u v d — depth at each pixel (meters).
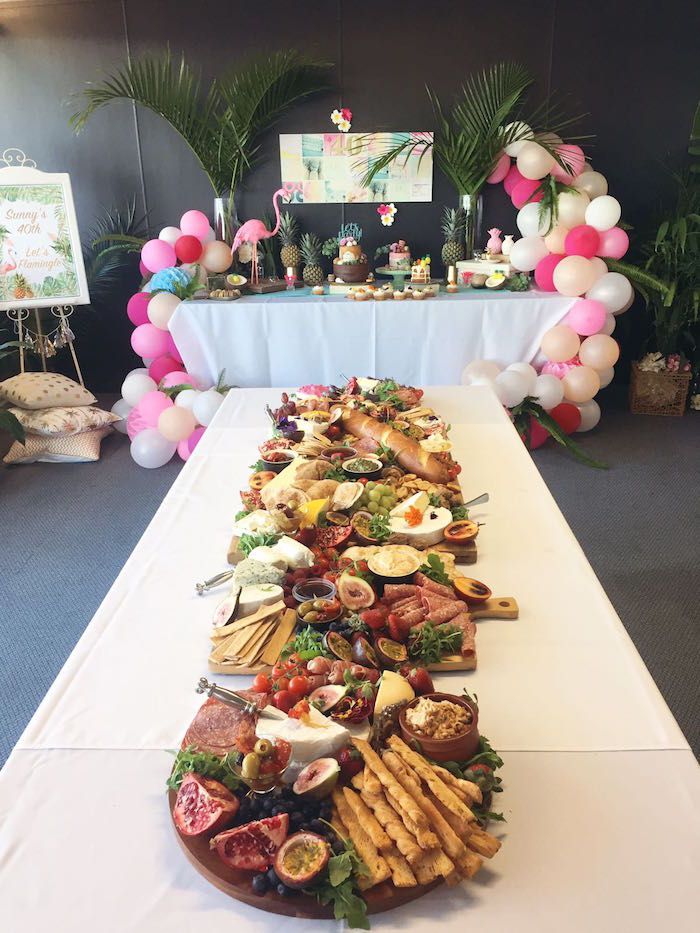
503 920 0.92
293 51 4.62
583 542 3.39
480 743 1.13
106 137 4.92
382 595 1.56
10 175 4.22
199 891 0.97
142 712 1.27
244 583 1.53
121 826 1.06
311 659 1.31
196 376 4.43
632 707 1.27
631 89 4.79
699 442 4.51
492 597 1.55
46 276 4.39
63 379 4.55
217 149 4.65
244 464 2.26
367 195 4.98
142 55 4.74
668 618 2.82
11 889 0.97
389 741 1.10
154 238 5.12
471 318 4.25
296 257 4.84
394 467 2.05
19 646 2.76
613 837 1.03
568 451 4.39
